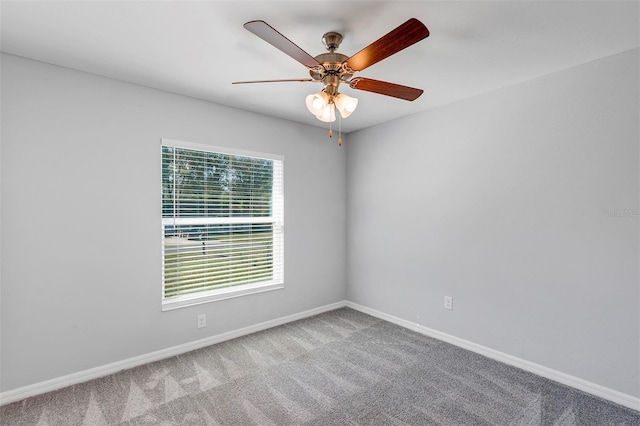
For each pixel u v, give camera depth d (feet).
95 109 7.49
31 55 6.60
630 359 6.46
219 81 7.93
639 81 6.29
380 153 11.64
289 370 7.92
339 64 5.45
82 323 7.37
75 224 7.27
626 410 6.38
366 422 6.03
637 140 6.33
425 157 10.15
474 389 7.12
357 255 12.60
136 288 8.11
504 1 4.89
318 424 5.97
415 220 10.48
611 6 4.98
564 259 7.30
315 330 10.53
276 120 10.84
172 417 6.13
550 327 7.54
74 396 6.78
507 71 7.36
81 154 7.32
